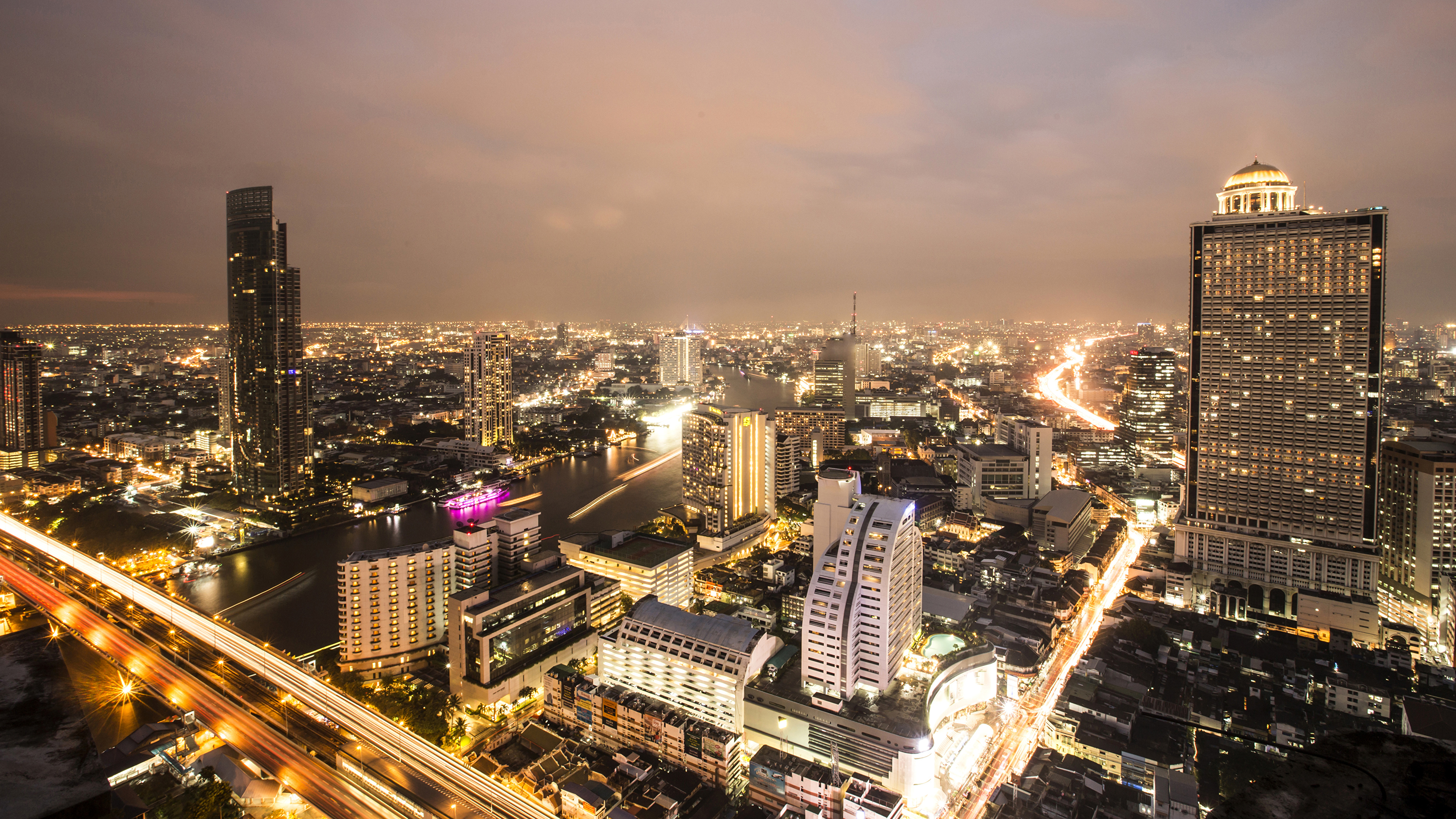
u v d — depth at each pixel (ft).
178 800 485.56
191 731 577.02
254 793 510.17
